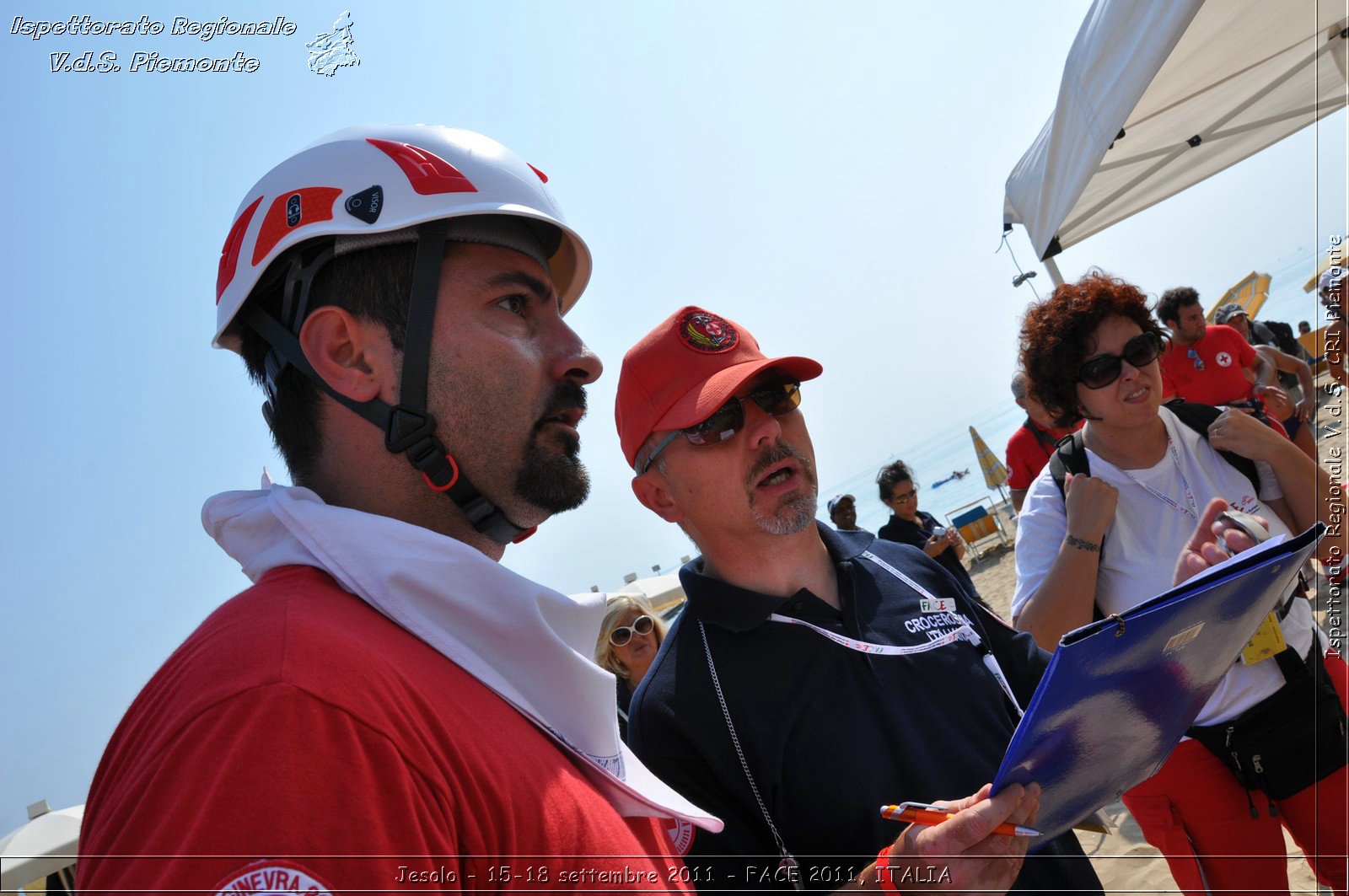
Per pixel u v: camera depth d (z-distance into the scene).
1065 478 2.44
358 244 0.96
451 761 0.68
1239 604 1.34
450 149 1.04
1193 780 2.17
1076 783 1.32
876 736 1.51
